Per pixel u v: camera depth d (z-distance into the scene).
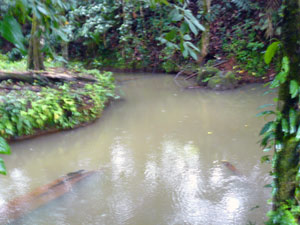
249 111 6.74
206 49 10.88
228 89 8.93
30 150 4.99
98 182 3.91
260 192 3.58
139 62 12.71
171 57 11.88
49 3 1.30
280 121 2.15
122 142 5.25
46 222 3.11
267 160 2.49
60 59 2.70
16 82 6.79
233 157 4.52
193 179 3.93
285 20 1.99
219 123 6.04
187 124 6.05
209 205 3.37
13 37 0.97
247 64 10.32
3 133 5.11
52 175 4.16
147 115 6.71
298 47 1.98
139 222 3.11
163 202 3.46
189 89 9.23
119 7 12.75
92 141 5.32
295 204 2.26
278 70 2.15
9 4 1.03
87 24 10.98
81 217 3.19
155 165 4.36
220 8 12.45
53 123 5.72
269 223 2.24
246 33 11.16
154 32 12.35
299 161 2.20
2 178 4.07
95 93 7.04
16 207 3.34
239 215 3.17
